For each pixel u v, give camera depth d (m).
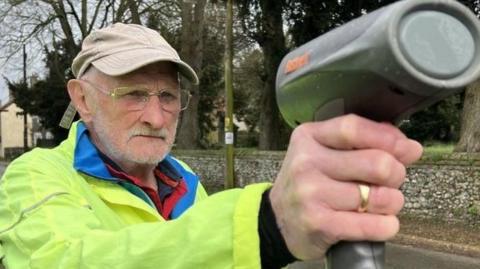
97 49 1.80
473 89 11.43
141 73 1.79
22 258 1.30
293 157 0.74
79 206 1.44
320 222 0.71
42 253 1.18
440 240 9.07
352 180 0.71
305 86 0.77
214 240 0.88
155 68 1.81
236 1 15.37
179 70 1.87
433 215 10.80
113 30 1.81
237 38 22.17
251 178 15.30
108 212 1.67
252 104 36.81
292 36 15.34
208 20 27.05
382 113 0.72
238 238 0.84
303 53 0.79
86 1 25.08
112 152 1.80
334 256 0.75
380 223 0.71
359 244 0.73
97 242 1.08
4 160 38.31
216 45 28.23
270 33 16.14
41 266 1.17
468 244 8.75
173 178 2.02
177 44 24.52
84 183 1.67
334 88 0.73
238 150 16.00
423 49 0.64
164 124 1.84
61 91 31.48
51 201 1.40
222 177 16.88
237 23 20.09
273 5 14.82
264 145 20.02
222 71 31.53
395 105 0.70
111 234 1.09
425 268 7.79
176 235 0.94
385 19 0.65
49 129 32.81
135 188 1.76
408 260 8.27
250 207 0.84
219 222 0.89
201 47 22.97
